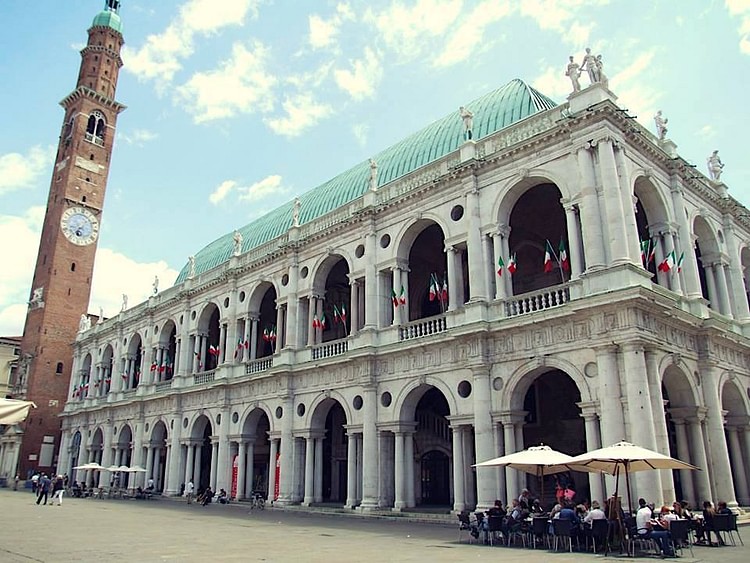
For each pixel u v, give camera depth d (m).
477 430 29.23
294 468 41.19
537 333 28.20
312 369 40.53
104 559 16.56
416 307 43.66
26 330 82.12
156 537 23.00
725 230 37.41
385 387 35.41
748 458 32.56
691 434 28.77
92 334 74.06
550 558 18.00
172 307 59.62
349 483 36.25
